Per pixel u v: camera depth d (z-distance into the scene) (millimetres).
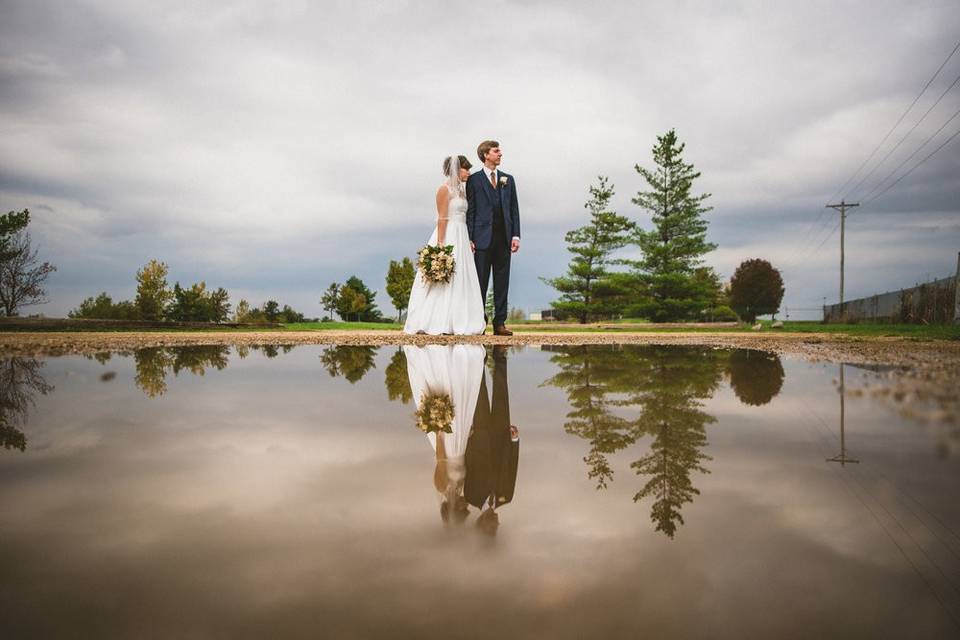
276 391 2262
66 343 5648
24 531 736
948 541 700
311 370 3139
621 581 594
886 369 3049
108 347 5141
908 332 9711
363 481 986
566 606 539
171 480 980
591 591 570
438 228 7570
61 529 744
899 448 1221
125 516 795
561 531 743
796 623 503
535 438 1377
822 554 658
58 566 630
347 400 2027
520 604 542
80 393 2178
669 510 820
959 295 16672
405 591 575
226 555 664
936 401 1918
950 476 993
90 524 763
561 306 30266
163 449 1230
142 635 482
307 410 1791
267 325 13633
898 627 499
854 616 515
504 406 1900
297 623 503
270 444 1286
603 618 515
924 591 566
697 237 27781
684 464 1100
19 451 1197
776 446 1255
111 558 652
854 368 3121
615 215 29094
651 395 2148
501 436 1408
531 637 474
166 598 558
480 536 723
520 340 6789
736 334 9141
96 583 589
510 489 938
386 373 2994
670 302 27922
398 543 700
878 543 690
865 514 796
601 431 1464
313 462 1121
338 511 822
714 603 542
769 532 732
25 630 492
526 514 811
